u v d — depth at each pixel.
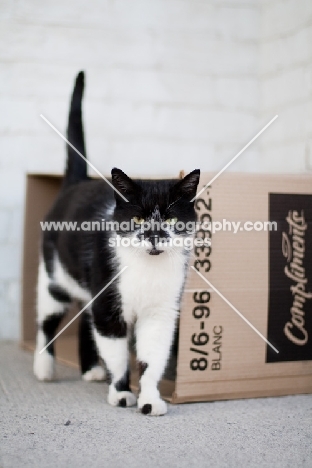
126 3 3.36
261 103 3.52
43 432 1.91
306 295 2.39
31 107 3.30
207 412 2.15
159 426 1.99
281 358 2.36
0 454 1.73
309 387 2.42
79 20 3.32
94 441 1.84
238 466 1.67
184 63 3.45
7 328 3.35
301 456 1.75
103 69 3.36
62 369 2.82
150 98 3.42
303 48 3.10
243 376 2.32
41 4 3.28
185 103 3.46
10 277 3.33
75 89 2.81
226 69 3.49
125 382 2.26
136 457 1.72
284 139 3.27
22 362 2.87
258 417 2.10
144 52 3.40
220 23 3.47
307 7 3.06
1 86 3.27
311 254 2.40
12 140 3.29
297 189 2.36
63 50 3.32
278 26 3.33
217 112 3.50
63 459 1.70
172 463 1.68
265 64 3.47
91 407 2.19
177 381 2.24
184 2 3.43
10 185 3.30
